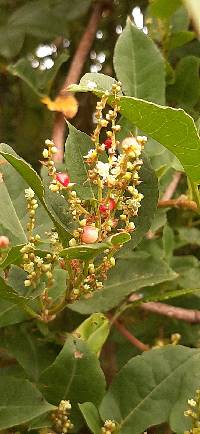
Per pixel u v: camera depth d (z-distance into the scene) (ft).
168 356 1.12
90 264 0.94
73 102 1.51
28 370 1.21
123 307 1.31
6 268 1.06
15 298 1.03
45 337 1.24
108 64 1.93
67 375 1.11
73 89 0.88
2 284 1.00
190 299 1.56
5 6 1.91
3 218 1.07
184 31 1.59
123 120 1.24
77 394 1.12
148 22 1.63
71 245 0.89
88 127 1.86
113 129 0.89
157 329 1.55
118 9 1.89
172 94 1.55
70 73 1.60
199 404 1.03
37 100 1.80
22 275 1.05
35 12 1.79
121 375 1.11
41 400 1.05
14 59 1.91
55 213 0.95
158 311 1.43
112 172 0.88
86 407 1.08
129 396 1.10
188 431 1.03
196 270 1.45
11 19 1.79
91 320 1.22
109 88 1.01
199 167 0.98
